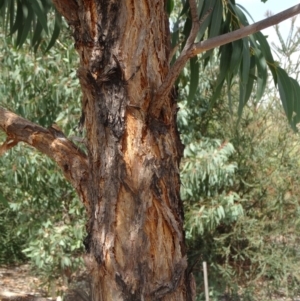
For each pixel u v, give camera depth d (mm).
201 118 5980
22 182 5777
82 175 1940
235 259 6086
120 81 1807
